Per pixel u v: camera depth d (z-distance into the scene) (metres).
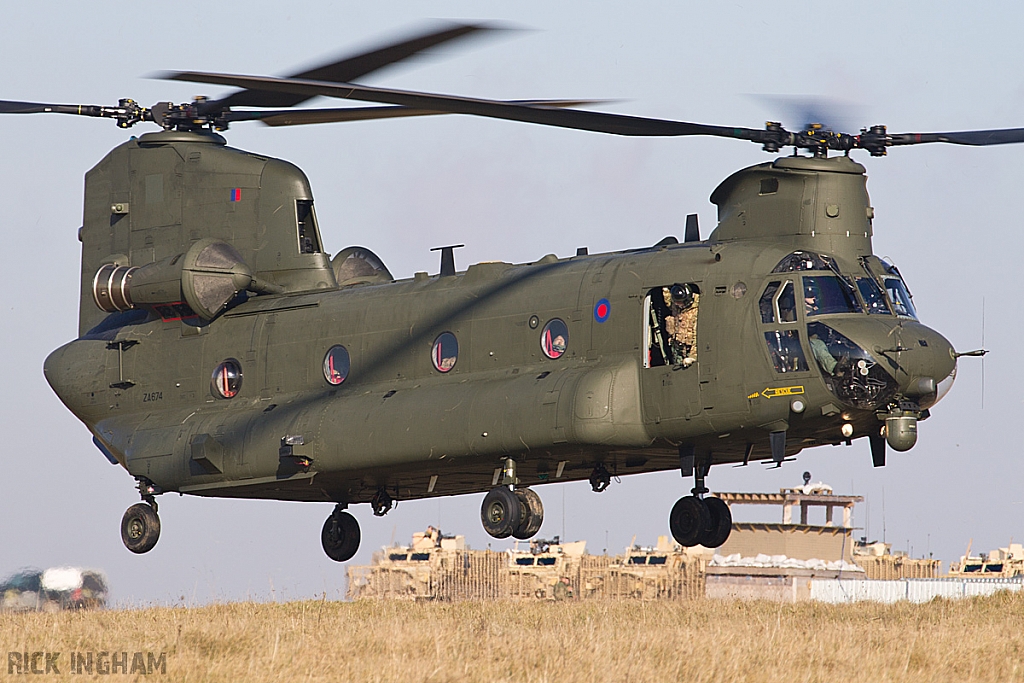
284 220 88.94
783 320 69.19
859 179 73.19
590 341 73.50
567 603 78.56
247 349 87.06
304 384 84.44
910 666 50.56
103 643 52.44
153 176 92.38
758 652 50.62
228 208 90.06
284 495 88.94
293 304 86.56
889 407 69.25
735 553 166.12
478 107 65.31
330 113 82.88
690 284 71.38
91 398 93.25
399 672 44.97
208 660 47.53
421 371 79.69
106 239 94.38
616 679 45.00
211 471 84.75
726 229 74.31
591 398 71.19
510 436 73.44
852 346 67.88
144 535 90.25
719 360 69.94
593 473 79.31
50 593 80.69
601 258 76.19
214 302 87.38
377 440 78.12
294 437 81.19
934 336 70.12
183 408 89.31
